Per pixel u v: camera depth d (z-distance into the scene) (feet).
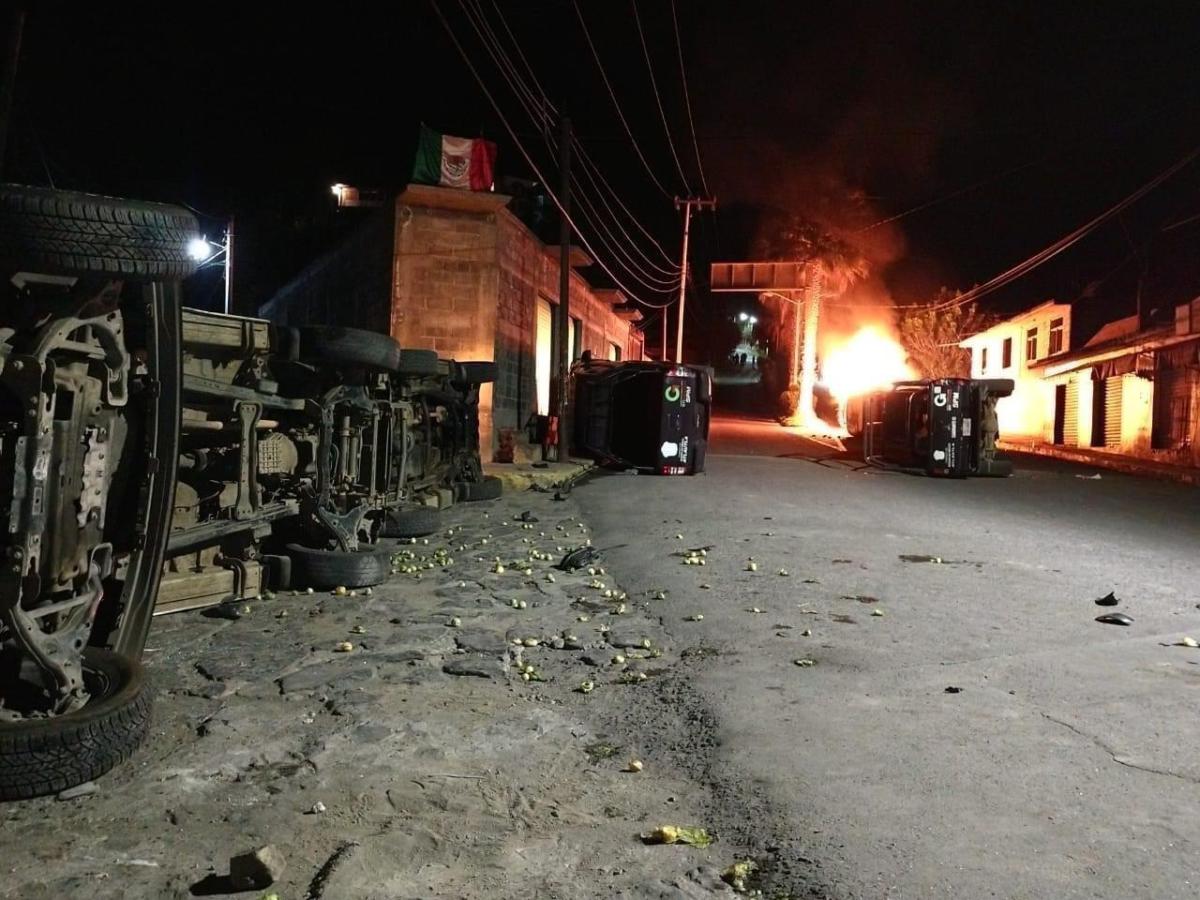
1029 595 25.73
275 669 17.94
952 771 12.84
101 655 14.85
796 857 10.51
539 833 11.47
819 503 47.93
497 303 60.59
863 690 16.76
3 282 13.34
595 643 20.44
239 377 23.21
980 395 64.08
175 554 21.71
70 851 10.84
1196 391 81.87
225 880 10.18
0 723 12.14
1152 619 22.89
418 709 15.96
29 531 12.61
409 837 11.25
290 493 25.62
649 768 13.58
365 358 25.22
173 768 13.28
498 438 61.57
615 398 66.95
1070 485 61.98
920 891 9.69
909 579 27.91
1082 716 15.14
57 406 14.16
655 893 9.97
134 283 14.47
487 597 24.67
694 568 29.25
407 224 58.34
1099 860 10.26
